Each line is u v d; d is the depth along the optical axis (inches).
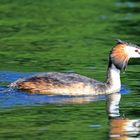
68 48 1127.6
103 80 901.2
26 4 1546.5
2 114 732.0
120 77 934.4
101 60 1035.9
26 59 1034.1
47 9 1488.7
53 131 671.1
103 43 1170.0
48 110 753.0
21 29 1290.6
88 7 1520.7
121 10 1491.1
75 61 1024.2
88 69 971.3
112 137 657.0
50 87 824.3
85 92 831.1
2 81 879.1
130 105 786.8
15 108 756.0
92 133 668.1
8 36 1225.4
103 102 800.3
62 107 770.2
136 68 997.8
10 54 1072.8
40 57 1050.1
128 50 864.9
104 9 1502.2
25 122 700.7
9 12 1451.8
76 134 663.1
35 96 813.2
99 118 725.3
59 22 1358.3
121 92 852.6
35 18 1393.9
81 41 1188.5
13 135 655.8
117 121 713.6
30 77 836.6
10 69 957.2
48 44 1161.4
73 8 1504.7
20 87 829.2
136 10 1491.1
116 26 1325.0
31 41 1184.2
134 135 665.0
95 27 1316.4
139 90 860.0
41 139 644.1
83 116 731.4
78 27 1314.0
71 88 828.6
